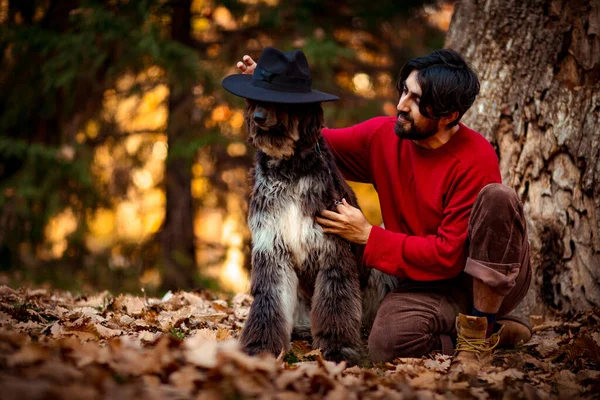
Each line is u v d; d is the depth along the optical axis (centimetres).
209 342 247
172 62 795
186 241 908
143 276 885
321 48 839
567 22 427
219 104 842
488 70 443
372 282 356
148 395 211
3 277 785
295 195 315
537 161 426
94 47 794
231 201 905
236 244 900
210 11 898
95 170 870
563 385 275
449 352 316
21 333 298
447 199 320
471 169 315
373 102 911
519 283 323
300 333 358
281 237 317
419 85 305
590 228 407
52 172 809
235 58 884
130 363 239
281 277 318
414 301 321
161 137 893
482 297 305
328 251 316
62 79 791
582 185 411
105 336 315
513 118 435
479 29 448
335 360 310
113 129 900
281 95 300
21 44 820
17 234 823
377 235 312
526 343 349
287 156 315
